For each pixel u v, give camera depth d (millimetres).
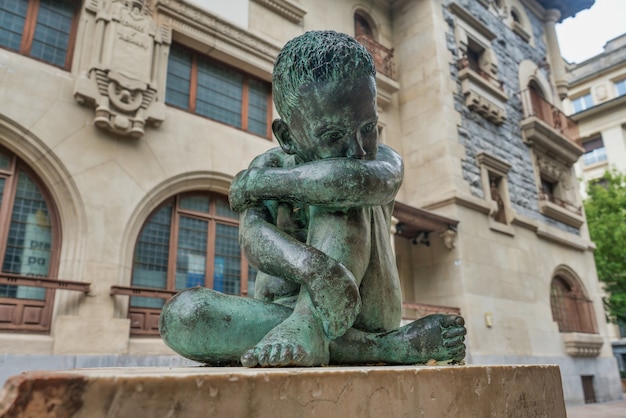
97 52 7031
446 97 11461
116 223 6734
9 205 6215
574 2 17109
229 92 9117
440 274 10375
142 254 7254
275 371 912
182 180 7688
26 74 6500
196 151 7977
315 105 1396
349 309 1313
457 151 11109
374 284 1599
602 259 16375
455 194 10414
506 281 10914
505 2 15102
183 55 8648
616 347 22953
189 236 7828
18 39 6852
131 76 7195
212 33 8695
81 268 6277
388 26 12977
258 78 9578
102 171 6801
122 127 6965
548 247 12852
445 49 12055
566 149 14617
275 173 1457
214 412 797
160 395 757
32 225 6352
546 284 12172
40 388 684
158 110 7469
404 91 12227
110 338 6160
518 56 14836
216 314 1379
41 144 6383
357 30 12359
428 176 11109
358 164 1393
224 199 8398
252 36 9219
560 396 1562
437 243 10602
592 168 27797
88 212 6504
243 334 1400
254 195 1486
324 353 1300
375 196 1403
